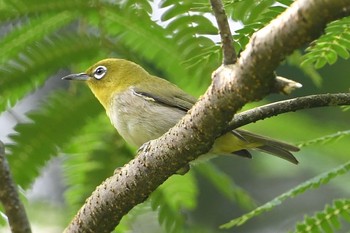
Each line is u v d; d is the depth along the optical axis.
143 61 10.72
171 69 10.37
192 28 9.48
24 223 8.56
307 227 8.87
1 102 10.02
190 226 13.76
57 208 14.85
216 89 7.95
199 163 11.31
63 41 10.12
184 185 11.30
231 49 7.79
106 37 10.30
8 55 9.96
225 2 8.55
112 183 9.66
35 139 10.02
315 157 13.34
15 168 9.97
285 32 7.05
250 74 7.51
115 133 10.91
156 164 9.19
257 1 8.67
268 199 18.25
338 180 15.67
